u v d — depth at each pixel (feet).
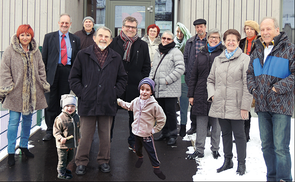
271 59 10.53
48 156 14.08
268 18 10.59
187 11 23.32
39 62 14.19
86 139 12.27
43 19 23.07
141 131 11.65
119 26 27.40
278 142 10.43
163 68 15.78
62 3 22.94
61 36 16.75
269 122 11.03
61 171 11.58
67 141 11.43
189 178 11.87
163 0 27.25
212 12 23.29
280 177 10.50
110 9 27.27
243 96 11.82
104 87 12.10
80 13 26.61
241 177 11.84
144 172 12.42
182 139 17.10
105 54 12.41
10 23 23.21
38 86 13.98
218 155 14.25
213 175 12.07
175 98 16.07
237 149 12.23
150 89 11.78
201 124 14.16
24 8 23.11
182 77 18.15
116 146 15.67
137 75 14.98
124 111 24.11
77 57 12.23
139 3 27.27
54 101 16.60
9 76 12.94
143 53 15.15
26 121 13.78
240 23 23.27
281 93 10.08
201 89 13.96
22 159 13.65
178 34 19.39
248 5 23.15
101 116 12.41
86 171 12.44
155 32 19.31
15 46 13.05
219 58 12.62
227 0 23.21
